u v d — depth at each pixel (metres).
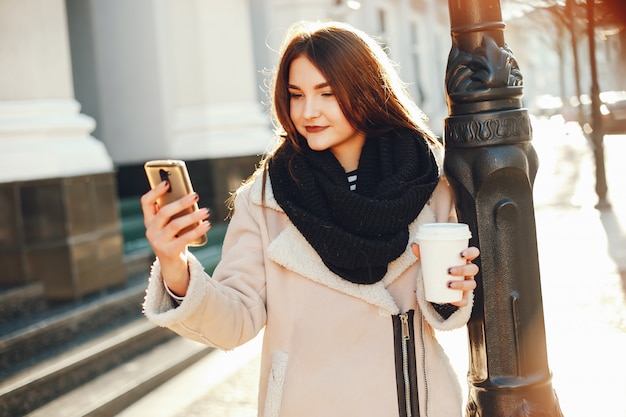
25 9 5.81
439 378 2.07
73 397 4.55
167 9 9.67
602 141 10.42
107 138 9.80
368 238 1.94
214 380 5.06
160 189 1.70
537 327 2.04
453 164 2.01
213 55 9.67
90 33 9.77
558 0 4.34
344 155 2.14
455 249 1.81
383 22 17.34
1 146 5.50
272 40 11.70
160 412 4.50
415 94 19.98
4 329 4.93
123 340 5.27
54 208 5.61
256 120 9.93
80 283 5.70
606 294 5.90
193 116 9.63
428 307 1.99
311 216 1.93
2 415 4.13
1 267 5.53
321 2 11.62
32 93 5.84
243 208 2.13
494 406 2.03
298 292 2.03
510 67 1.98
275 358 2.02
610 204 10.62
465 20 1.98
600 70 10.15
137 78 9.62
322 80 1.99
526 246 2.01
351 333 2.01
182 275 1.77
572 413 3.79
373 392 1.98
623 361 4.45
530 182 2.01
